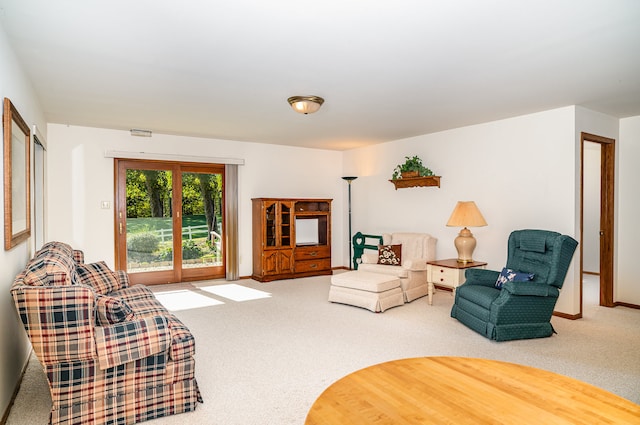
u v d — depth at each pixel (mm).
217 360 3162
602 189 4902
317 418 1459
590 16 2273
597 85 3592
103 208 5598
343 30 2445
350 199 7660
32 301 2010
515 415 1479
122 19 2293
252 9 2170
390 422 1432
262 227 6453
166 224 6191
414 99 4070
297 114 4730
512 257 4219
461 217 4691
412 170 5988
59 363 2070
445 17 2275
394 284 4789
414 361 2016
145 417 2262
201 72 3229
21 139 2871
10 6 2123
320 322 4176
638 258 4793
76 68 3119
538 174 4617
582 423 1421
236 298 5297
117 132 5676
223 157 6516
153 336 2240
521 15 2258
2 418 2262
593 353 3273
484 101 4141
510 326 3545
